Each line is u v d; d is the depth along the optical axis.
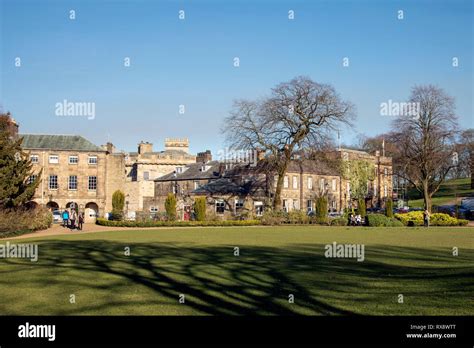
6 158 44.94
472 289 13.93
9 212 41.69
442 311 11.98
